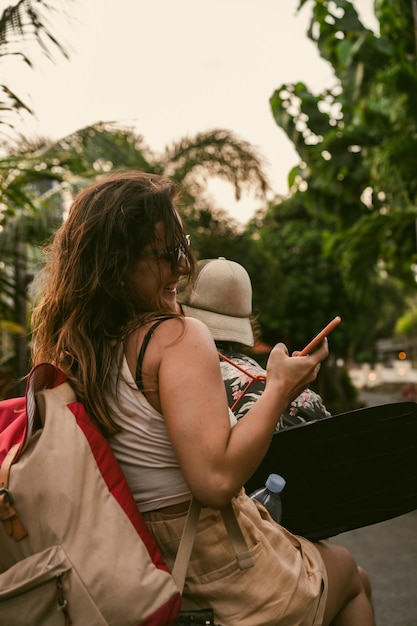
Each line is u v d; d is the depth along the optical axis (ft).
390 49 35.63
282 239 84.64
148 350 5.18
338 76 38.65
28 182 22.38
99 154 26.20
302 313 84.17
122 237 5.35
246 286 8.05
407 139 33.50
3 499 4.79
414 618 13.83
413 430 6.27
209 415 4.91
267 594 5.33
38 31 16.61
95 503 4.84
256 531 5.44
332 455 6.35
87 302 5.41
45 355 5.69
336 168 41.19
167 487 5.34
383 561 19.03
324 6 36.88
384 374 194.49
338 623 6.16
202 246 48.37
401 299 92.43
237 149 45.62
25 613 4.72
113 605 4.65
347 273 42.86
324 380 85.71
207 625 5.20
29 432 4.99
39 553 4.74
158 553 4.96
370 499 6.33
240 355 7.80
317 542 6.15
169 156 46.06
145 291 5.44
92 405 5.28
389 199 38.47
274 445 6.40
